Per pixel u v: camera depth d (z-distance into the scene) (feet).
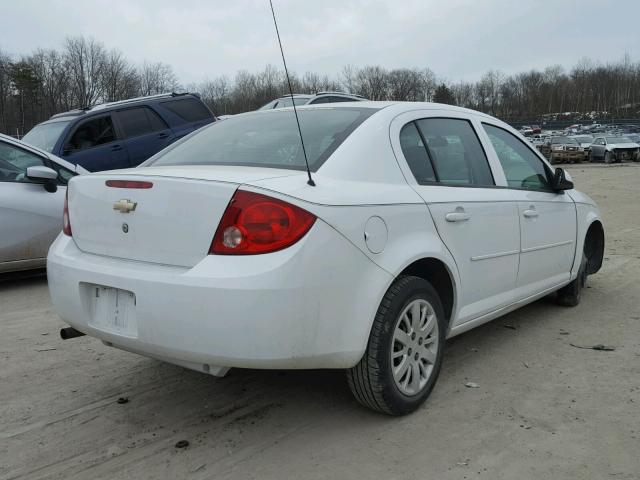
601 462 8.84
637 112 343.46
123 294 9.20
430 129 11.74
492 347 13.82
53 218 20.57
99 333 9.52
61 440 9.65
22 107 224.53
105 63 247.09
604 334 14.71
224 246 8.43
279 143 10.73
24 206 19.92
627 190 56.13
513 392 11.30
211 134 12.31
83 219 10.09
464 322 11.67
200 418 10.39
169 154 11.96
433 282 11.26
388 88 300.20
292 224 8.40
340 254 8.79
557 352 13.47
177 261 8.82
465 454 9.10
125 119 32.35
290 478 8.54
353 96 44.73
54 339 14.64
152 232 9.07
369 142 10.25
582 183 65.98
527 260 13.60
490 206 12.09
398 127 10.95
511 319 16.01
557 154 114.32
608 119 293.43
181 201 8.80
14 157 20.49
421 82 306.35
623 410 10.52
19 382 11.97
